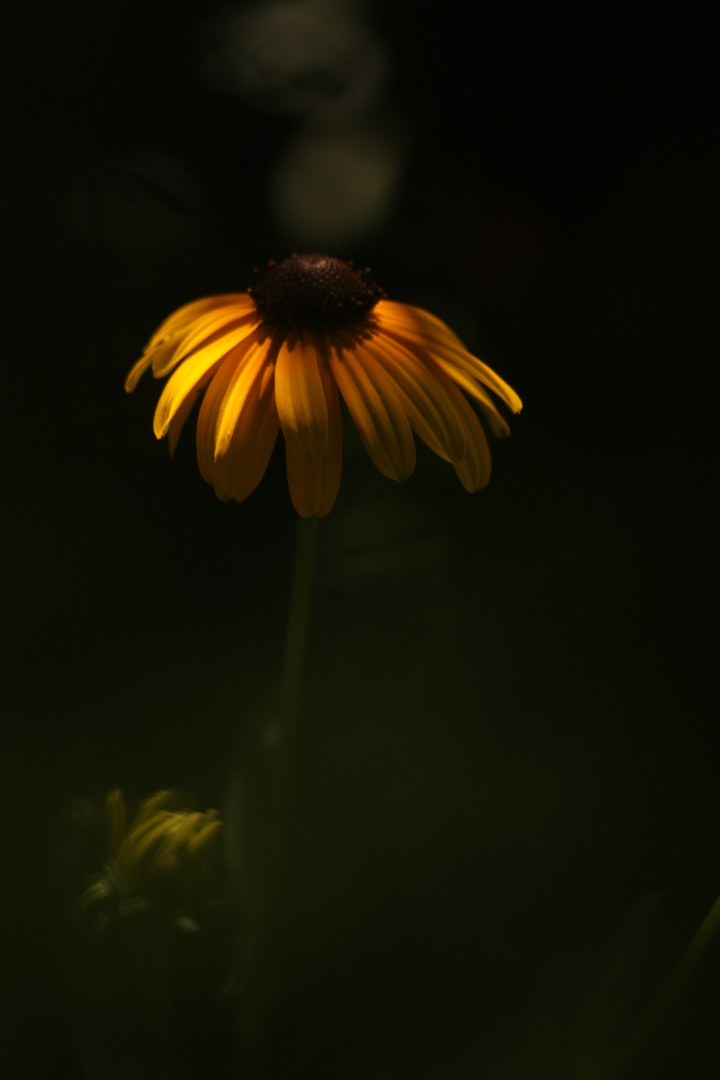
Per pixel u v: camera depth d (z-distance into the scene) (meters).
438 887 0.68
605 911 0.68
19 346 0.72
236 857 0.65
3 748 0.69
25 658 0.70
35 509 0.71
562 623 0.72
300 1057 0.66
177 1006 0.65
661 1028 0.66
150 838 0.62
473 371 0.63
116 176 0.72
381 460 0.61
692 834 0.69
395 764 0.70
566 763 0.70
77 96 0.72
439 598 0.71
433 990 0.67
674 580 0.72
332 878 0.68
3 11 0.71
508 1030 0.67
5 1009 0.66
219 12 0.72
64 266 0.72
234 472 0.61
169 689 0.70
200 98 0.72
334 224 0.72
